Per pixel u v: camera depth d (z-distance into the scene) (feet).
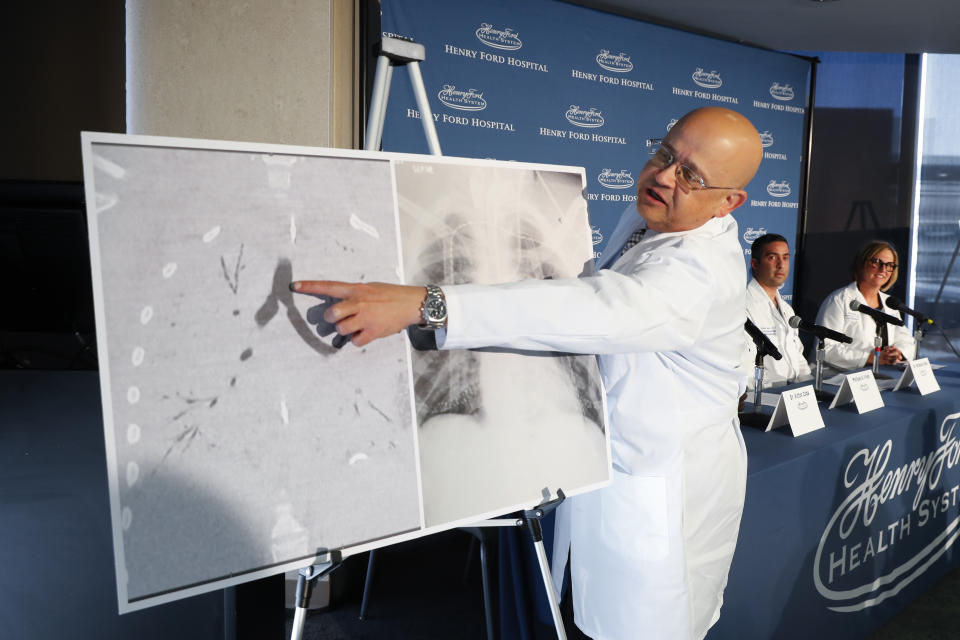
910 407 7.45
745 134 3.46
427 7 10.46
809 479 5.64
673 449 3.80
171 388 2.60
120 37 10.91
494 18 11.10
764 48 14.94
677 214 3.61
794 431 6.11
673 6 12.55
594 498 4.10
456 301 2.92
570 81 12.05
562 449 3.66
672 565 3.80
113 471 2.47
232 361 2.73
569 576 4.66
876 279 10.55
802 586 5.74
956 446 8.11
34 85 10.81
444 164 3.46
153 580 2.53
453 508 3.25
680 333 3.24
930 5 12.22
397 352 3.16
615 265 3.87
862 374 7.36
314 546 2.85
